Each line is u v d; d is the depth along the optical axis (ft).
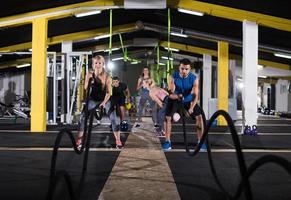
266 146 23.54
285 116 66.54
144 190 12.26
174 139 26.86
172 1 31.73
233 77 54.44
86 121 15.37
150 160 17.94
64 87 40.52
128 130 32.81
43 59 32.37
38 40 32.40
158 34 51.06
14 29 38.58
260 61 57.16
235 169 16.02
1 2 29.48
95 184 13.12
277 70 62.03
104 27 43.42
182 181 13.67
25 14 32.35
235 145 9.02
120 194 11.76
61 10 32.17
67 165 16.69
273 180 14.01
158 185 12.98
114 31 43.34
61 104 40.98
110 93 19.26
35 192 12.08
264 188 12.79
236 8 32.22
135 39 53.93
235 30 40.86
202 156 19.31
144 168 15.94
